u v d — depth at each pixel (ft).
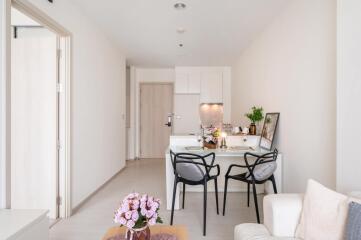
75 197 10.27
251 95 15.98
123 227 5.82
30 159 9.40
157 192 12.98
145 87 23.95
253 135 12.94
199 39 14.92
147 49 17.07
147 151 24.12
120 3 10.08
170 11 10.88
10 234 4.63
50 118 9.34
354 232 4.03
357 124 5.58
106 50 14.30
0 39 6.07
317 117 8.06
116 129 16.55
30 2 7.23
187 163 8.63
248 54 16.69
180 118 22.80
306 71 8.77
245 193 12.69
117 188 13.70
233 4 10.22
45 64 9.33
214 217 9.66
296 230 5.32
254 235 5.45
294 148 9.66
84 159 11.16
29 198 9.40
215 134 11.96
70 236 8.07
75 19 10.19
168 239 5.20
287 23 10.30
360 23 5.51
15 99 9.43
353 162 5.69
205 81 22.81
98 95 12.98
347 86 5.87
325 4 7.60
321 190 5.08
